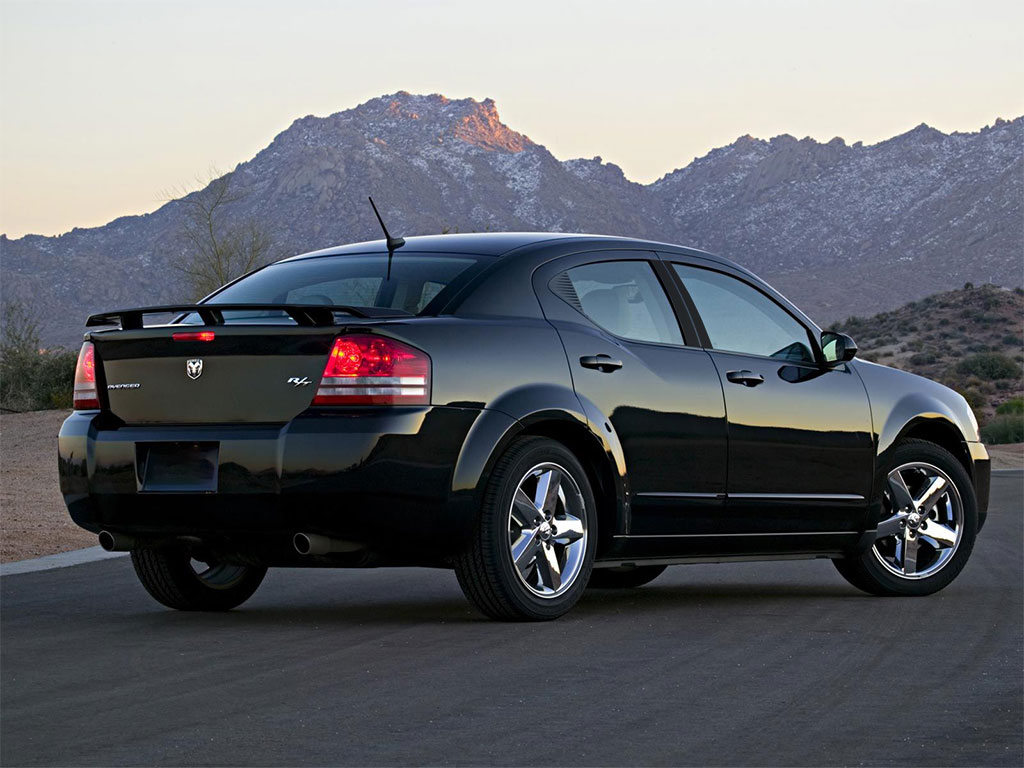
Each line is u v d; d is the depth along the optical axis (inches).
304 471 297.4
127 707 231.1
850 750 200.4
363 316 309.0
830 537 380.5
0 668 267.9
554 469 324.8
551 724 216.5
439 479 302.2
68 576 440.1
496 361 314.8
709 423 351.9
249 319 329.1
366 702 232.8
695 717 221.5
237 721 219.5
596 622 325.7
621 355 339.9
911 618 337.1
